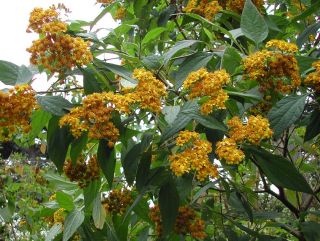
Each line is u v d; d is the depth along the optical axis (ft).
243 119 2.89
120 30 3.30
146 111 2.38
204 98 2.23
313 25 3.19
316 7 3.10
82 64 2.37
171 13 3.54
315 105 2.57
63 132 2.36
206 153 2.08
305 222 2.87
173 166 2.06
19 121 2.27
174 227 2.41
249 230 2.82
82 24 3.03
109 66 2.52
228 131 2.32
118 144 3.07
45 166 6.88
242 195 2.70
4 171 6.28
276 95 2.51
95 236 2.92
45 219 3.72
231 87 2.40
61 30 2.31
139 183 2.31
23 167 6.53
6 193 5.37
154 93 2.21
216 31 3.44
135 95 2.21
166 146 2.33
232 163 2.06
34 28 2.39
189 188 2.28
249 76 2.39
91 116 2.14
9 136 2.36
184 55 3.01
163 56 2.84
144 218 2.80
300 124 2.83
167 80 2.83
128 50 3.40
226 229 3.02
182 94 2.49
